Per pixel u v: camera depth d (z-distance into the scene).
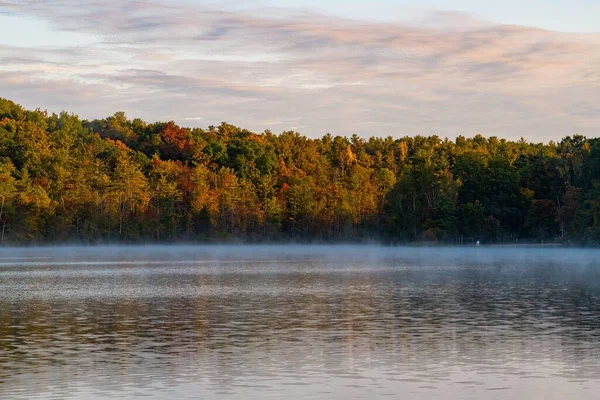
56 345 40.47
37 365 35.03
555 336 42.44
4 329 46.41
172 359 36.47
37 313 54.69
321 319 50.47
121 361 36.00
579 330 44.62
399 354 37.44
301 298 64.50
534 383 31.31
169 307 58.38
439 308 56.19
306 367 34.56
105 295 68.75
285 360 36.16
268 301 62.34
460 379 32.09
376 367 34.50
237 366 34.81
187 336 43.44
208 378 32.44
